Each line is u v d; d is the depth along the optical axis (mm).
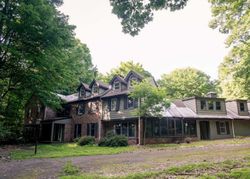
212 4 16641
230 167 7574
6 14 14203
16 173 9023
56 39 14969
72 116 31625
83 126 29688
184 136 25688
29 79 16391
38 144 26484
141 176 6949
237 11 15797
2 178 8109
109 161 11711
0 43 14273
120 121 26203
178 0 7035
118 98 26453
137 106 23984
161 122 25047
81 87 31453
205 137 27922
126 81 26516
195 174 6852
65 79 18672
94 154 15430
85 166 10258
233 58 21375
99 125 27484
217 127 28594
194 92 42500
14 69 16328
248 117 29656
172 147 18812
